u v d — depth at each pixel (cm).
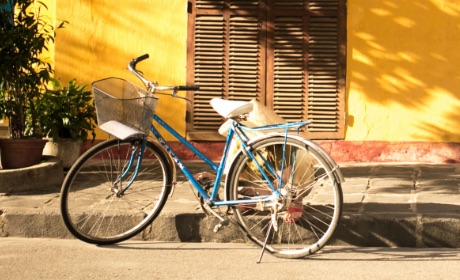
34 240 663
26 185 787
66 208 632
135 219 656
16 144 820
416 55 1016
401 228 640
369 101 1022
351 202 711
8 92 866
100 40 1048
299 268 573
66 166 948
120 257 603
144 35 1045
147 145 648
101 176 741
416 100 1019
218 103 628
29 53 859
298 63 1025
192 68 1038
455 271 559
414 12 1015
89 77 1049
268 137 611
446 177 864
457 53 1012
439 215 646
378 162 1020
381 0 1016
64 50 1048
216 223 655
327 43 1022
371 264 583
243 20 1029
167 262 588
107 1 1047
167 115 1040
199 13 1034
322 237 605
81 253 614
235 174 621
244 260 598
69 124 940
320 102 1024
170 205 700
